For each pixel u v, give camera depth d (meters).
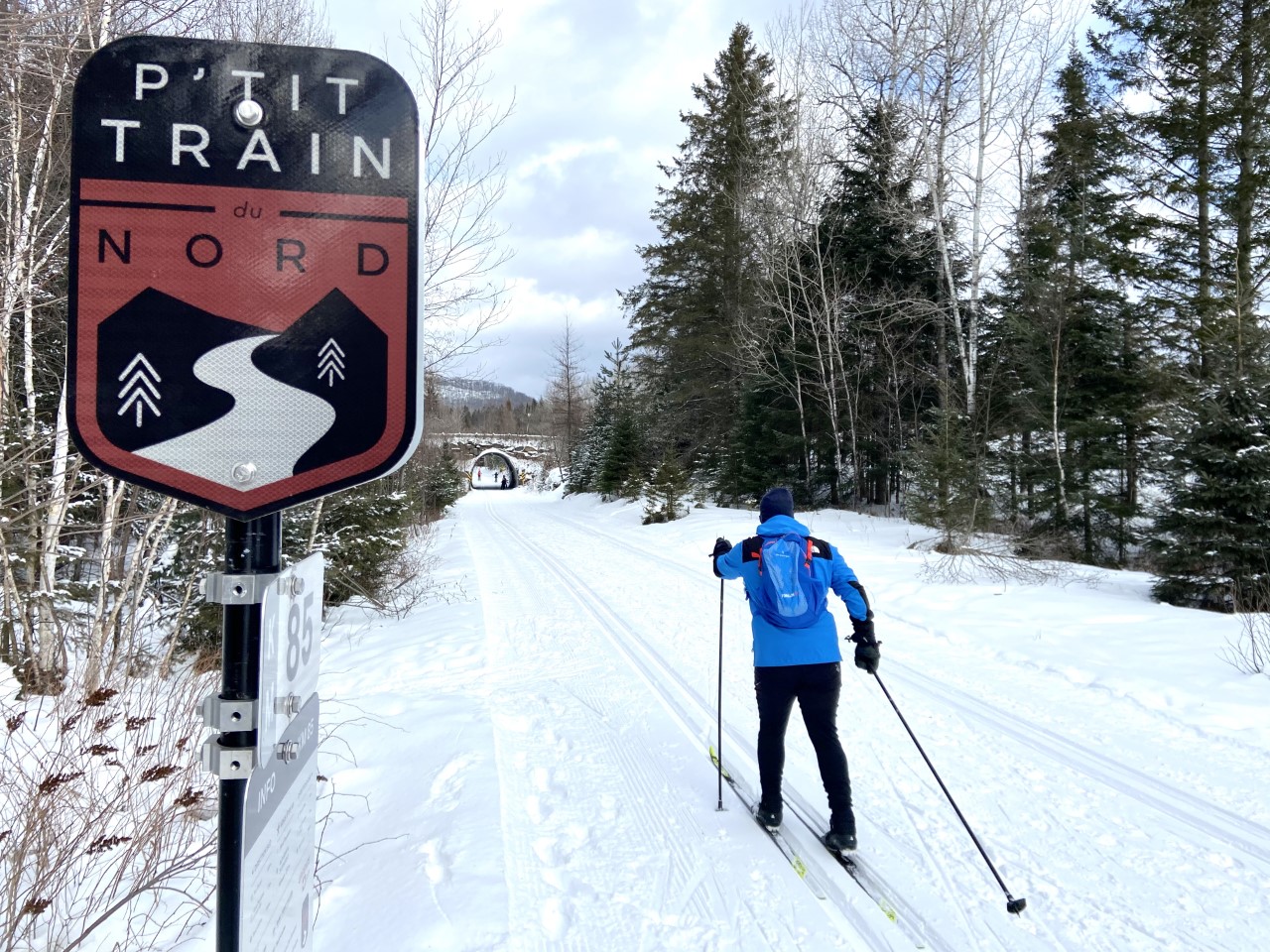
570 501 38.38
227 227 1.41
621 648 6.91
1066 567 10.87
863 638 3.39
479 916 2.64
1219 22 15.01
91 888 2.83
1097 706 5.16
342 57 1.46
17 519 4.51
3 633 5.40
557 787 3.90
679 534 16.81
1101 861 3.18
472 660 6.59
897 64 16.05
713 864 3.15
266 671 1.34
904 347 18.75
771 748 3.42
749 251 24.39
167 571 6.50
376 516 9.53
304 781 1.63
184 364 1.39
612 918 2.76
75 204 1.36
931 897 2.91
